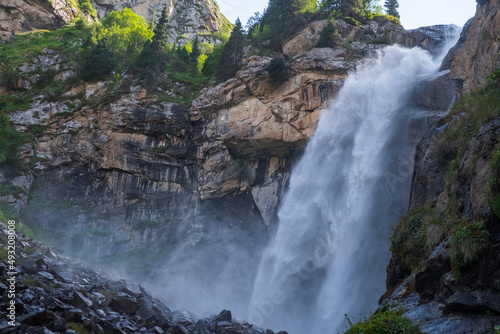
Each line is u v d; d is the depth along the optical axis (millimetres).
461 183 13570
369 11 59469
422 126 41875
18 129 48719
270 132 46062
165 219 46938
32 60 55938
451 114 17859
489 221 10773
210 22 111750
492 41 22047
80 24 75562
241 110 47312
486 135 12625
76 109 50469
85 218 46438
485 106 14781
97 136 49281
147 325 16156
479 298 10156
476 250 10539
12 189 43406
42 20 81688
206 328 17188
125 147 48281
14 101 51594
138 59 53188
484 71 22531
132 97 49719
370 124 44906
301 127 45688
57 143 49094
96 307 15555
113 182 48031
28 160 47344
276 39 52469
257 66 48844
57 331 11758
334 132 45406
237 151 48312
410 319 11305
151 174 47969
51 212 45312
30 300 12984
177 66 57906
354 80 46250
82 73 52906
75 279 19266
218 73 51906
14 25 79000
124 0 106500
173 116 48688
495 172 11188
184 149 48750
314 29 51969
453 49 42438
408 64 47375
